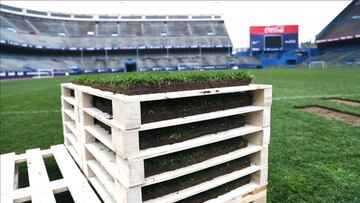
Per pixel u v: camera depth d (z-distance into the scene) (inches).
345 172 142.2
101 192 106.8
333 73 701.3
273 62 1884.8
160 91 88.7
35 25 1903.3
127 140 80.1
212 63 2004.2
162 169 90.0
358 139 191.0
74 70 1779.0
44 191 113.3
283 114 280.8
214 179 101.3
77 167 135.5
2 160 151.2
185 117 92.4
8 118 323.6
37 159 150.3
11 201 107.7
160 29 2186.3
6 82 1136.2
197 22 2281.0
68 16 2070.6
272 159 163.5
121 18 2176.4
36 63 1684.3
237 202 104.1
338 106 299.6
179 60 2039.9
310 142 190.1
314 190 126.4
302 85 570.3
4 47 1593.3
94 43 1985.7
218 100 102.1
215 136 98.6
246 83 109.0
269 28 1870.1
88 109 114.9
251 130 106.0
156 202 88.5
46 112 359.9
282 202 118.3
